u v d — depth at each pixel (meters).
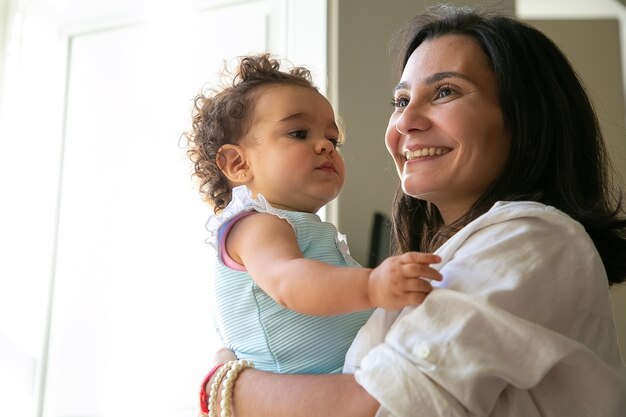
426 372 0.84
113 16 2.78
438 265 0.98
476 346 0.84
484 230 0.98
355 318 1.13
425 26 1.31
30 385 2.65
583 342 0.94
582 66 3.36
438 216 1.41
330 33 2.45
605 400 0.89
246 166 1.29
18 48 2.91
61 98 2.82
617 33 3.39
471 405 0.82
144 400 2.52
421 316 0.88
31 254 2.76
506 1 2.45
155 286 2.58
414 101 1.19
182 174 2.60
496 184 1.13
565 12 3.37
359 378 0.89
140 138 2.69
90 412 2.57
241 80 1.39
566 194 1.12
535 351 0.83
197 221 2.56
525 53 1.16
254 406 1.02
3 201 2.83
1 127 2.88
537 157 1.13
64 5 2.86
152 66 2.71
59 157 2.79
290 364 1.11
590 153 1.18
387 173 2.37
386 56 2.42
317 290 0.91
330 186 1.25
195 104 1.52
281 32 2.52
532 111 1.14
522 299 0.88
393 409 0.84
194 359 2.49
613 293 3.03
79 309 2.66
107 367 2.59
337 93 2.39
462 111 1.14
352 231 2.33
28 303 2.72
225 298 1.16
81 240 2.71
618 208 1.19
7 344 2.71
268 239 1.07
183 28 2.68
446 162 1.15
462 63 1.17
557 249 0.94
